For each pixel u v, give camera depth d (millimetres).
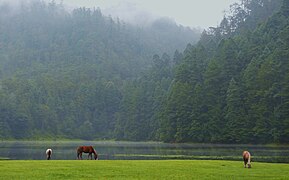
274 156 64938
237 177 31406
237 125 121000
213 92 134875
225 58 139500
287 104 111562
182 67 151500
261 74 121250
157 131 156000
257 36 154625
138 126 180625
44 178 29234
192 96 137250
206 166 40750
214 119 128125
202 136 129375
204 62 158500
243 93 124688
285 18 158750
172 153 74938
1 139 183125
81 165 40188
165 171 35094
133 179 29281
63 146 115750
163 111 149875
